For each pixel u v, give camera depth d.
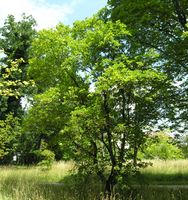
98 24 14.67
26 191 13.84
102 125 13.38
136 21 17.91
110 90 13.16
